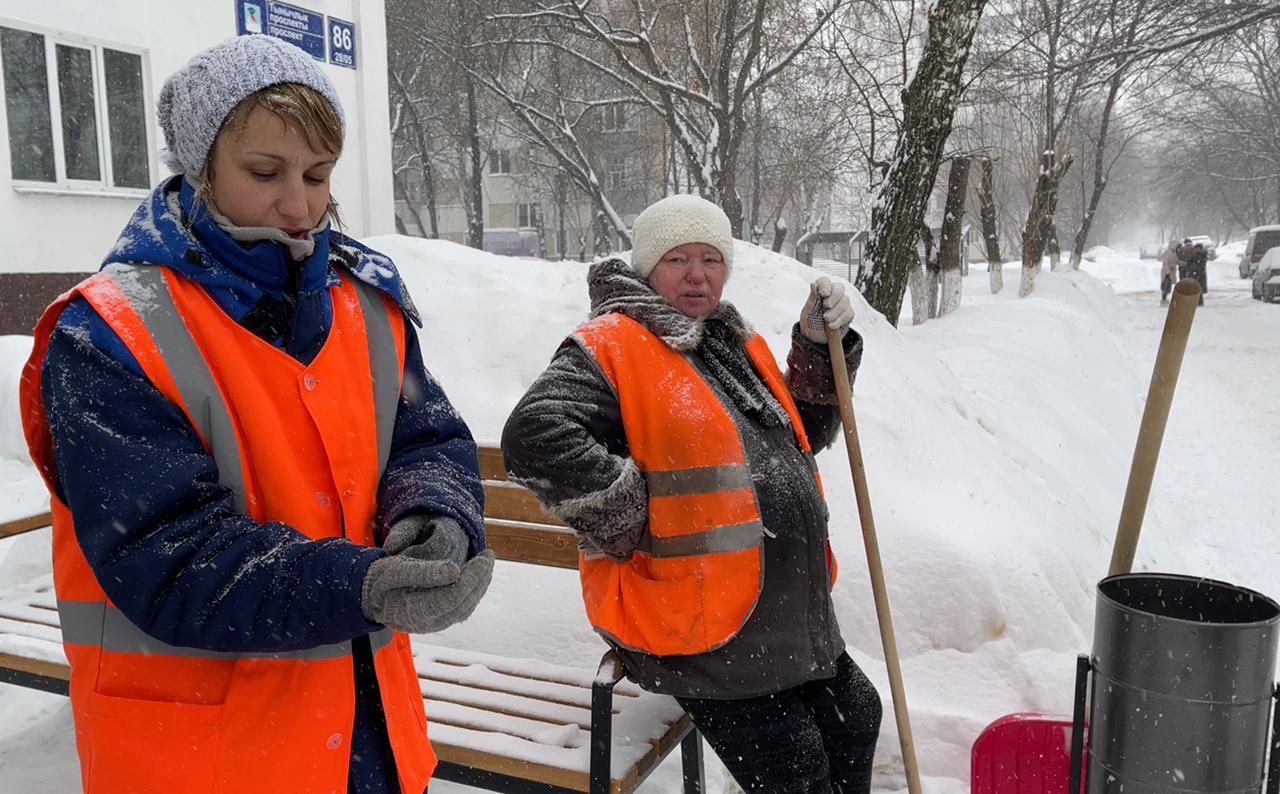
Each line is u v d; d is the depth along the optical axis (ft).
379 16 41.47
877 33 50.85
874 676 9.64
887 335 15.56
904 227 25.54
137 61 32.45
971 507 11.10
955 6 24.21
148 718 4.13
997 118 95.71
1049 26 54.80
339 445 4.50
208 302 4.26
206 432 4.18
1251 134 130.11
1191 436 29.63
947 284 44.06
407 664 4.98
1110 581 6.44
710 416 6.82
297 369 4.41
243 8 35.40
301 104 4.18
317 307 4.52
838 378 7.75
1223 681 5.68
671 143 75.77
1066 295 52.65
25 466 21.74
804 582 6.97
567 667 8.86
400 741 4.69
